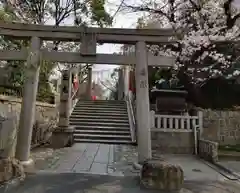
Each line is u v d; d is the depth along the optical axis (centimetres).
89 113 1353
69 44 1188
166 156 839
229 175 589
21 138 591
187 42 704
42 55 614
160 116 938
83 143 1051
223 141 959
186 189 488
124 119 1312
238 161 730
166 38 631
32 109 602
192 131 921
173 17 816
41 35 614
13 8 1002
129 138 1109
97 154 817
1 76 809
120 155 808
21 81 845
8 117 679
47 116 1124
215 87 1142
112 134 1147
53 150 873
